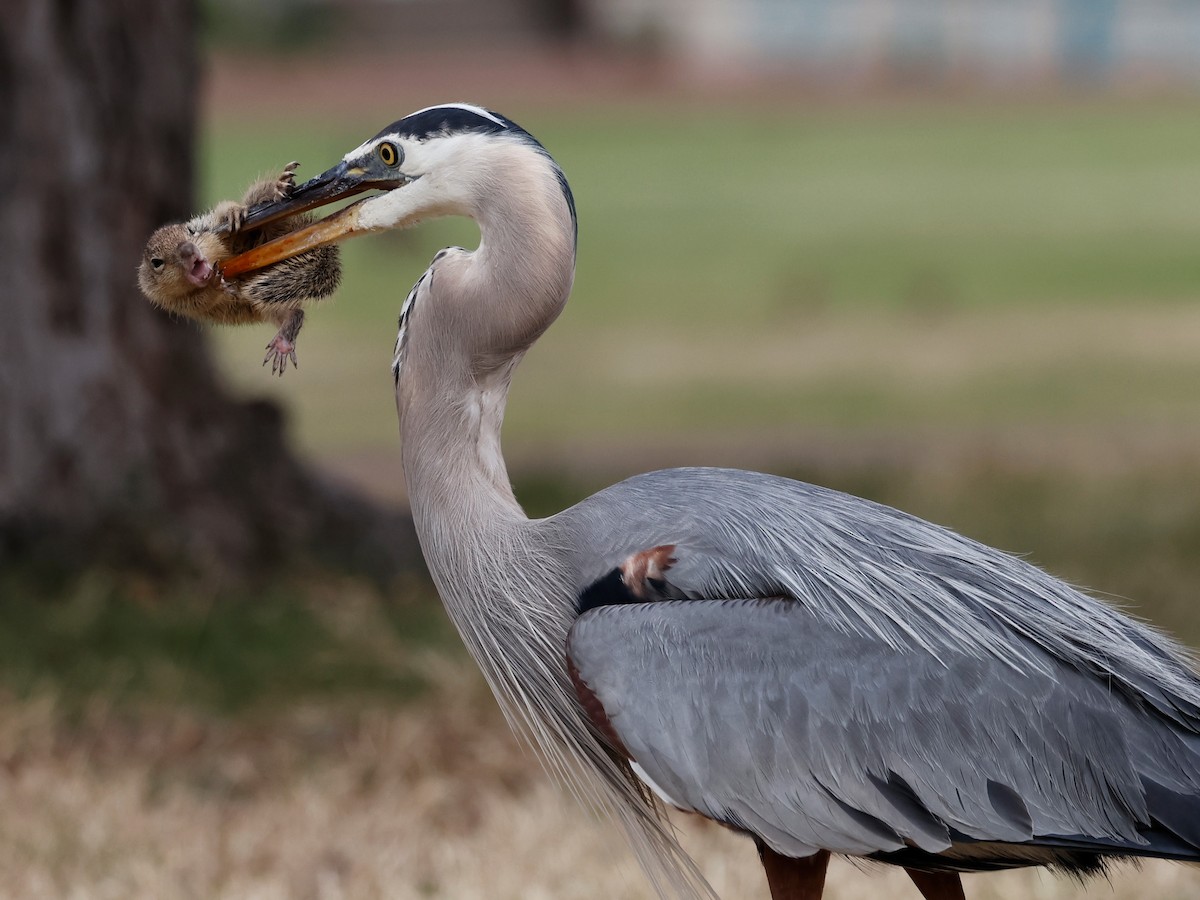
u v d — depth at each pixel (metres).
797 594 6.77
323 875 9.07
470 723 11.48
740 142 85.25
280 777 10.77
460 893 8.70
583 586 7.23
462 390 7.50
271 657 12.52
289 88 96.62
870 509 7.34
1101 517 16.70
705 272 45.66
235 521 14.08
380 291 42.50
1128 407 24.58
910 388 27.03
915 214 59.50
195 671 12.27
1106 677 6.62
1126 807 6.46
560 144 83.56
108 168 13.51
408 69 105.62
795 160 78.12
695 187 68.56
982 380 27.55
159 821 9.84
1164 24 122.94
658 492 7.32
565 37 113.19
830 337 33.56
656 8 116.38
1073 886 8.72
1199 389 25.95
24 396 13.35
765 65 114.69
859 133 89.69
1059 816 6.48
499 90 102.88
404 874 9.11
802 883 6.97
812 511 7.17
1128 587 14.09
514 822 9.74
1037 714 6.52
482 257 7.48
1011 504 17.45
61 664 12.20
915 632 6.65
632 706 6.72
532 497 17.62
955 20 120.19
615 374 29.77
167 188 13.88
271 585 13.79
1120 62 122.00
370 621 13.27
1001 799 6.48
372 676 12.34
